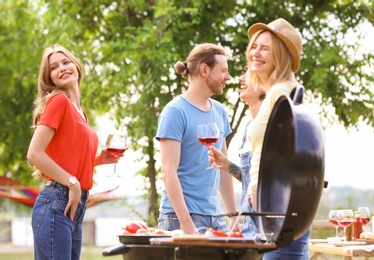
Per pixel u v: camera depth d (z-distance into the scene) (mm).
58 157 3953
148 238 2969
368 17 9359
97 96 9594
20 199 10359
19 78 12531
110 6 9562
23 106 12812
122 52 9047
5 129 12828
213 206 4219
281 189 3123
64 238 3895
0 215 16703
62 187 3924
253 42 3393
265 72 3369
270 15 9328
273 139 3139
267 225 3098
